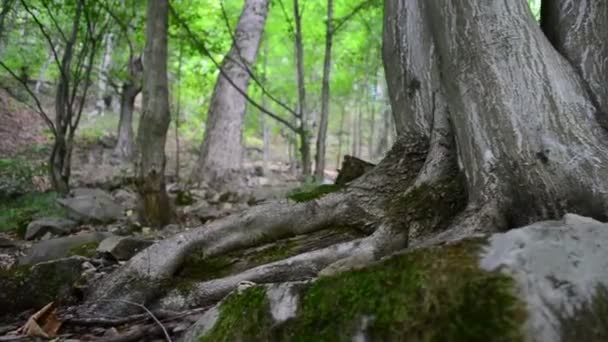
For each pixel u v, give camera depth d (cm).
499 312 164
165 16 710
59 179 1024
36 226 736
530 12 341
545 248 179
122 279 354
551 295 167
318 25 1834
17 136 2108
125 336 285
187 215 862
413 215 352
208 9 1505
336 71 2195
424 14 418
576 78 329
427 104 410
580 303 166
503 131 310
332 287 209
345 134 2989
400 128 428
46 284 374
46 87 2570
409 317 179
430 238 321
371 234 360
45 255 515
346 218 389
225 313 244
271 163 2803
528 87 312
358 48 1959
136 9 1189
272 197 982
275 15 1888
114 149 2117
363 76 2292
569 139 299
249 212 391
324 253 348
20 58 1453
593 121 310
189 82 1784
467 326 167
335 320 198
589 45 338
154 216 718
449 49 343
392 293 188
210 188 1280
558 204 288
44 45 1469
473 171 323
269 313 220
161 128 718
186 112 2736
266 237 386
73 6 1052
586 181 284
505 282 170
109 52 1719
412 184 375
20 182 1122
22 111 2317
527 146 303
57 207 864
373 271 200
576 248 180
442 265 183
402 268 192
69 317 335
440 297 176
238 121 1398
